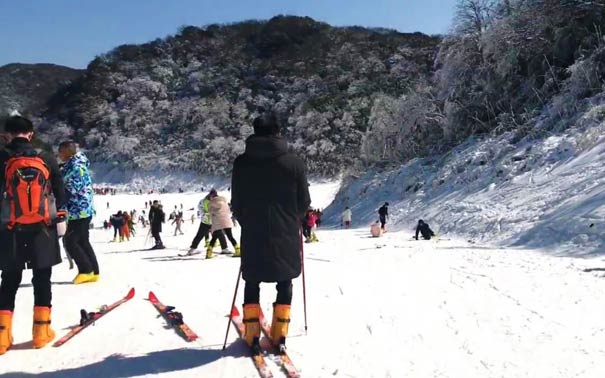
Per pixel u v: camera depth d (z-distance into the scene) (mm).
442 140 31359
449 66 32281
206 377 3586
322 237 20172
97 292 6402
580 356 3971
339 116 111750
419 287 6691
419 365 3822
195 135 138500
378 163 36469
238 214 4000
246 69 166375
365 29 181125
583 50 23609
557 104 22484
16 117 4156
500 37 27953
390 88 110688
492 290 6465
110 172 136375
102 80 172000
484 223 16297
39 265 4094
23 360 3963
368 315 5211
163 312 5254
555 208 14094
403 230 21984
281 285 4121
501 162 21672
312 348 4191
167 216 63750
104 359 3969
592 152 17016
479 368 3760
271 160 3928
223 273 7996
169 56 181625
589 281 7035
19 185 3982
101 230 43625
